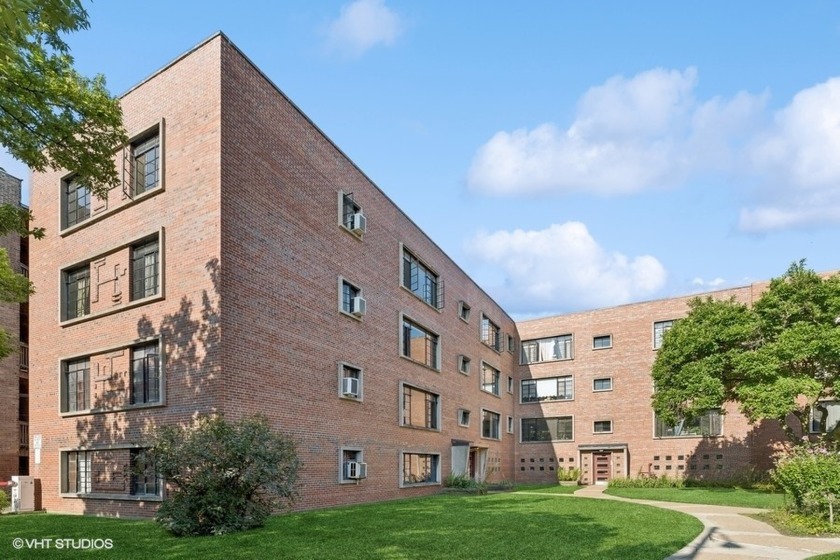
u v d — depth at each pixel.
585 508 18.08
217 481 12.59
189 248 16.08
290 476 13.59
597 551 10.62
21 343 28.95
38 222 20.95
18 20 5.59
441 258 31.30
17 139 12.26
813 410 32.44
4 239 25.92
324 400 19.23
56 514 17.56
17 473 26.70
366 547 10.71
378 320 23.61
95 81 13.23
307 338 18.69
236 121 16.55
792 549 11.65
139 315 17.02
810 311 26.48
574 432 40.81
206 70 16.55
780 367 26.27
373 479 21.81
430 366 28.66
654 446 37.31
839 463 15.23
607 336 40.84
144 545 11.06
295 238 18.62
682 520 15.29
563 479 39.72
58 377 19.14
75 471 18.34
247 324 16.05
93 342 18.22
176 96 17.17
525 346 44.41
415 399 26.89
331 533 12.32
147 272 17.28
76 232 19.45
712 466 34.97
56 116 12.38
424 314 28.34
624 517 15.70
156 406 15.97
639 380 38.75
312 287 19.27
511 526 13.62
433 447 27.88
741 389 26.81
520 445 42.75
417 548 10.68
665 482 34.12
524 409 43.31
